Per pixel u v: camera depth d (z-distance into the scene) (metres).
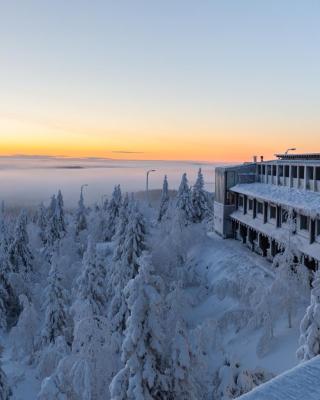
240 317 29.45
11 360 34.75
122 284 34.81
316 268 31.78
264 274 36.56
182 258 48.56
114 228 69.00
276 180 45.28
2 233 50.62
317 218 31.50
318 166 35.78
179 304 27.75
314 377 5.82
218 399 21.72
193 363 17.66
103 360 19.53
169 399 16.38
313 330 16.95
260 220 44.81
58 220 68.44
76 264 51.69
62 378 19.81
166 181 78.00
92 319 20.19
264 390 5.62
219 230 56.41
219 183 56.31
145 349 16.17
